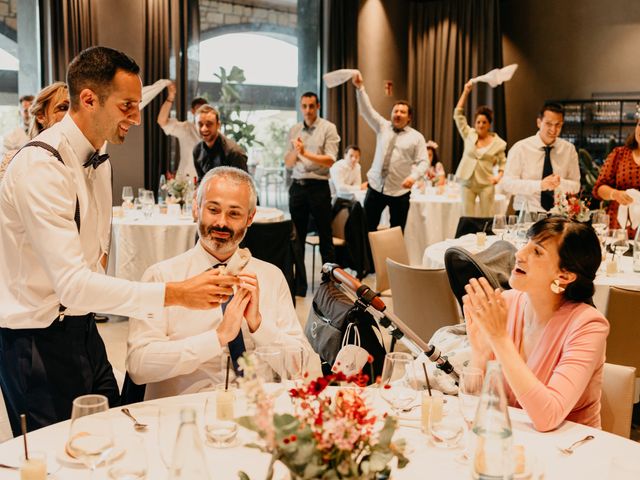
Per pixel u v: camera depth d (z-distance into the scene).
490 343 2.01
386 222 8.57
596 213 4.90
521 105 11.20
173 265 2.55
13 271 2.19
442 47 10.77
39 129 2.96
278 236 5.41
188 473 1.18
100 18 7.76
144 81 8.20
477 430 1.47
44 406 2.24
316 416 1.20
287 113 9.88
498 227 5.02
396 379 1.89
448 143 10.87
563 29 10.76
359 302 2.31
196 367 2.29
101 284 2.09
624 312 3.46
